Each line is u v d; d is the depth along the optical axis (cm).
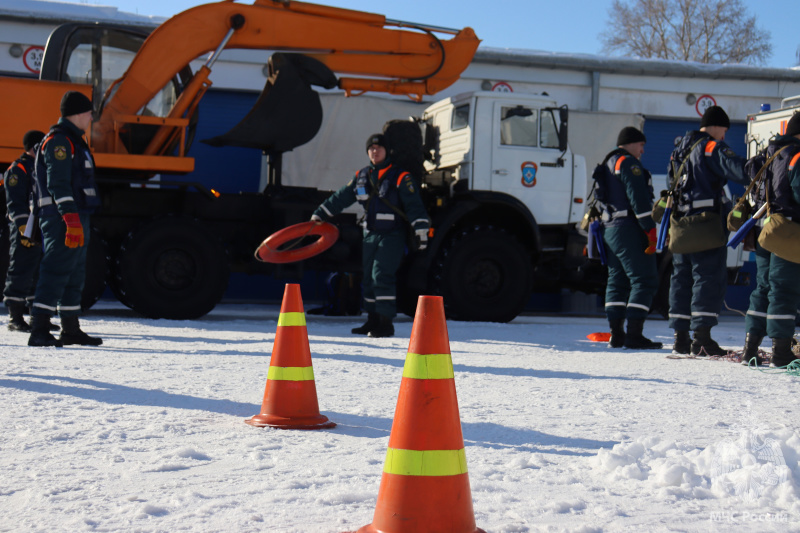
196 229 877
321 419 322
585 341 747
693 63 1595
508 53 1508
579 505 217
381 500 181
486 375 480
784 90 1627
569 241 1004
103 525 194
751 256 1574
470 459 272
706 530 197
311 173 1153
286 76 898
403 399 183
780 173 518
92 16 1348
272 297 1473
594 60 1547
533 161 981
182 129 895
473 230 951
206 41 904
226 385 417
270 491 228
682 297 633
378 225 720
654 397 408
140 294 857
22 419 319
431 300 186
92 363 483
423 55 982
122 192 891
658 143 1616
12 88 817
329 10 952
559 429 323
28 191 679
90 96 843
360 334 741
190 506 212
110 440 288
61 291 572
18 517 200
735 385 455
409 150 928
